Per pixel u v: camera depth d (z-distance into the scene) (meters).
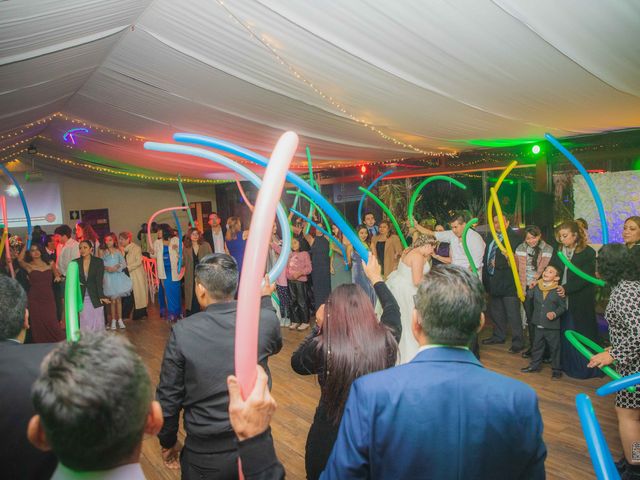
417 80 4.02
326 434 1.86
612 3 2.56
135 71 4.98
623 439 2.67
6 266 6.17
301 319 6.91
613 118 4.98
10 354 1.39
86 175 13.15
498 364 5.03
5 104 5.09
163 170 11.71
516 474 1.17
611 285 2.64
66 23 3.30
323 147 7.45
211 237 7.80
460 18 2.89
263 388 0.86
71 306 1.38
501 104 4.50
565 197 6.53
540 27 2.89
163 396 1.92
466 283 1.28
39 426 0.85
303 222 7.63
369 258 1.98
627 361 2.54
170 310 7.80
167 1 3.49
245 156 1.30
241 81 4.71
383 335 1.82
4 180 12.66
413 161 8.98
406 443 1.16
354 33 3.32
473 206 8.52
